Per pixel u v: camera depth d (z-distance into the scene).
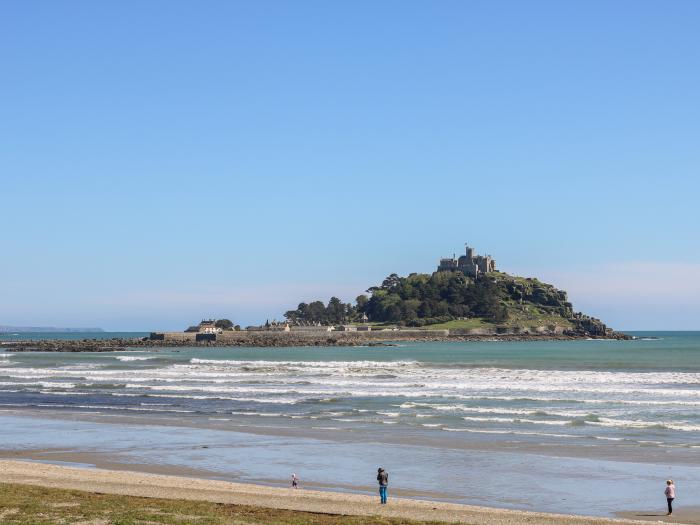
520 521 28.33
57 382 88.25
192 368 114.81
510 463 40.78
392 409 61.59
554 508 32.34
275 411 61.41
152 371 106.69
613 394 69.38
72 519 26.11
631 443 45.78
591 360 137.25
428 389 75.62
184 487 33.75
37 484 33.12
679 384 79.31
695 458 41.50
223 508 28.81
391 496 34.31
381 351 190.25
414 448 45.09
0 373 103.88
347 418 56.97
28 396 73.69
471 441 47.09
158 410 62.50
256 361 137.88
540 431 50.25
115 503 29.00
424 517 28.52
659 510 31.97
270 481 37.53
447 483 36.62
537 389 74.19
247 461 41.97
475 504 33.06
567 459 41.56
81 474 36.88
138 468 40.41
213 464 41.28
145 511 27.64
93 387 81.75
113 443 47.41
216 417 58.28
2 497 29.55
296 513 28.39
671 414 56.88
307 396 71.06
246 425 54.09
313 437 49.03
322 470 39.75
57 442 47.81
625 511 31.91
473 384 79.94
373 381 85.81
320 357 160.00
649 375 90.62
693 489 35.09
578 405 62.12
